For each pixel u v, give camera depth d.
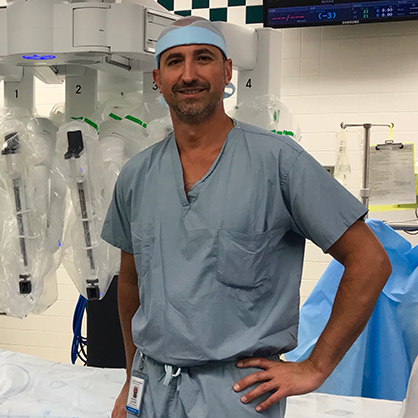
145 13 1.76
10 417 1.80
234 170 1.31
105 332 2.38
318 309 2.22
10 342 4.20
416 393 1.46
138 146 2.01
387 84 3.70
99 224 1.82
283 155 1.29
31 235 1.85
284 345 1.28
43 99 4.16
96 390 1.99
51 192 1.92
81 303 2.44
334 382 2.12
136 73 2.17
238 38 1.99
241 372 1.25
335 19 3.52
